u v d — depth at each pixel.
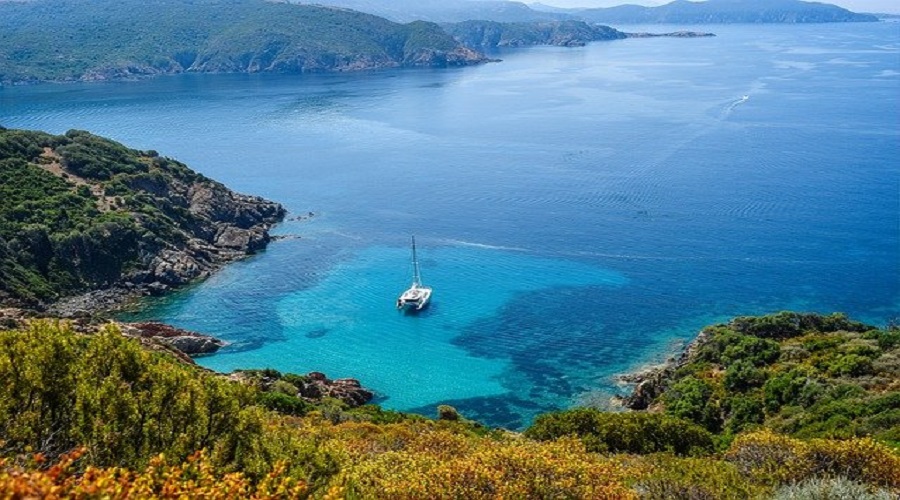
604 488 23.84
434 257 108.62
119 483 14.94
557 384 71.75
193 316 90.81
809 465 28.39
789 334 73.44
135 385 23.61
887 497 23.45
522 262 105.00
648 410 63.50
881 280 93.50
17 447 20.19
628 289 94.06
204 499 16.12
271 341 82.94
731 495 25.55
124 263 102.19
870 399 50.09
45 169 115.81
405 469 26.06
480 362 76.81
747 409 56.62
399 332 84.38
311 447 24.38
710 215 120.62
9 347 22.94
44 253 97.19
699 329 82.69
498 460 25.00
